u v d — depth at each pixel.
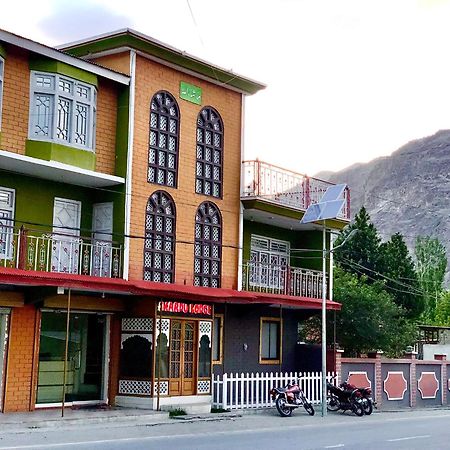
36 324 20.02
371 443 16.73
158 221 22.75
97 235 22.03
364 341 36.22
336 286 36.94
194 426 19.19
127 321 22.05
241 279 25.28
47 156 19.84
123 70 22.30
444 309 61.75
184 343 22.52
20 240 18.69
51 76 20.19
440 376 32.41
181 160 23.67
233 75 25.06
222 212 24.94
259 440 16.58
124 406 21.61
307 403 23.62
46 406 20.28
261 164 25.78
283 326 28.28
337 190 24.94
